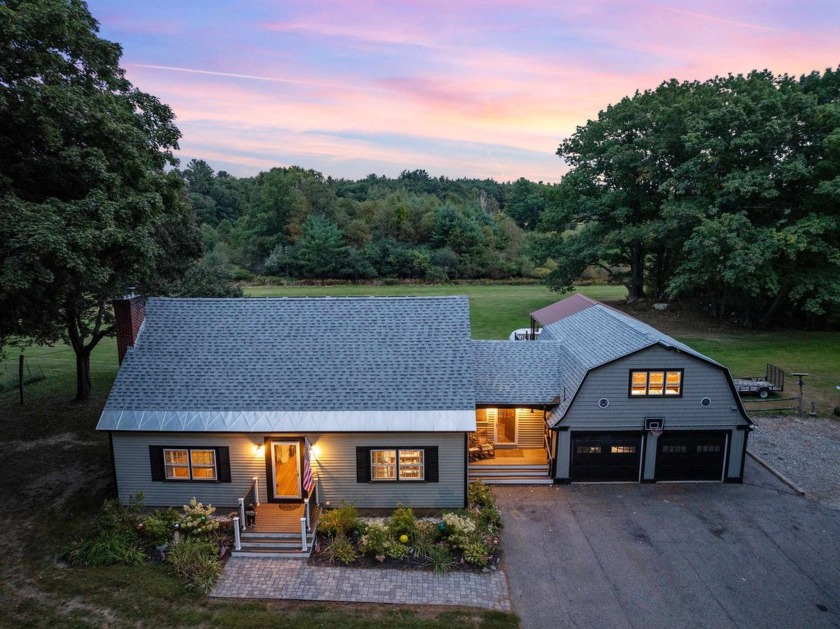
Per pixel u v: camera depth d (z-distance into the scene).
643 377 18.00
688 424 18.22
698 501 17.48
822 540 15.28
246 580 13.58
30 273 13.59
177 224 27.75
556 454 18.45
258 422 16.12
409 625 12.11
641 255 47.97
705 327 39.47
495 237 85.56
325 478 16.69
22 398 25.28
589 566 14.23
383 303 19.73
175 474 16.78
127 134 17.86
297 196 86.62
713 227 33.19
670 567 14.16
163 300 19.55
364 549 14.52
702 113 37.69
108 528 14.91
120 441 16.47
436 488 16.78
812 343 34.47
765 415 24.11
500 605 12.81
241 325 18.89
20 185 16.53
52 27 15.73
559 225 49.28
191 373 17.38
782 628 12.04
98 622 11.84
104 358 33.84
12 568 13.67
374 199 101.94
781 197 36.97
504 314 49.38
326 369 17.53
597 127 44.03
